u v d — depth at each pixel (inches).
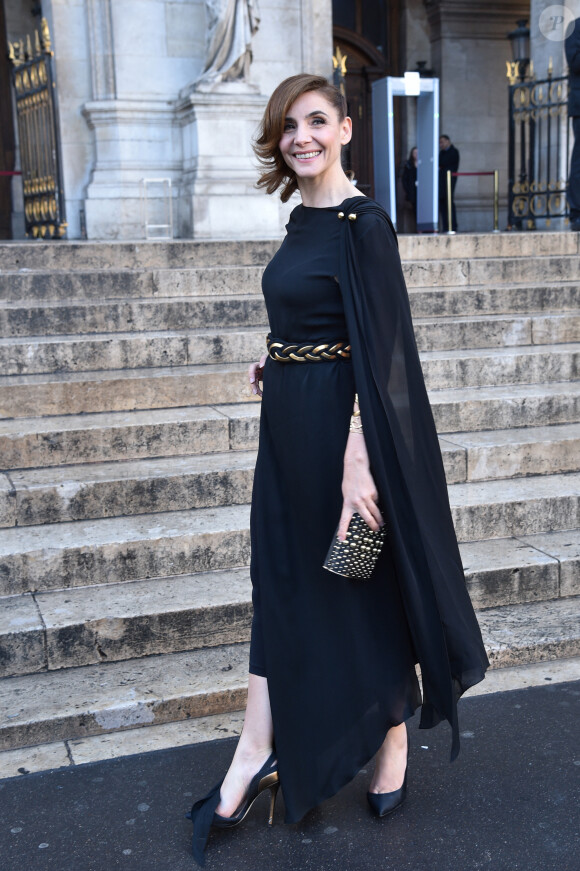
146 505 151.0
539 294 240.5
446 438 177.0
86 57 390.6
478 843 90.8
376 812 95.7
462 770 103.7
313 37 408.5
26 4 540.7
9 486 144.6
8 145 546.6
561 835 91.7
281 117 85.0
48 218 375.9
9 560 131.3
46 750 109.0
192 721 115.6
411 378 86.0
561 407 190.4
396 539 84.5
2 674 120.3
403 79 389.7
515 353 206.2
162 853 90.2
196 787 101.2
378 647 90.6
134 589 134.3
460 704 119.0
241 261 259.6
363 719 90.2
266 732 93.9
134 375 181.6
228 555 142.2
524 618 138.1
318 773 90.6
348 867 87.9
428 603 87.4
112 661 124.9
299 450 87.7
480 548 151.1
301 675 90.7
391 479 84.7
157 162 393.4
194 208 370.0
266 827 94.7
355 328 83.0
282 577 91.3
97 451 161.5
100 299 224.8
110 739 111.6
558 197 397.1
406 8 601.0
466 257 275.4
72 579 134.9
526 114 410.6
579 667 128.9
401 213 611.5
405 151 611.8
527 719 114.7
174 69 391.2
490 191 609.9
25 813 96.7
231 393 184.5
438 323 213.6
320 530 88.3
